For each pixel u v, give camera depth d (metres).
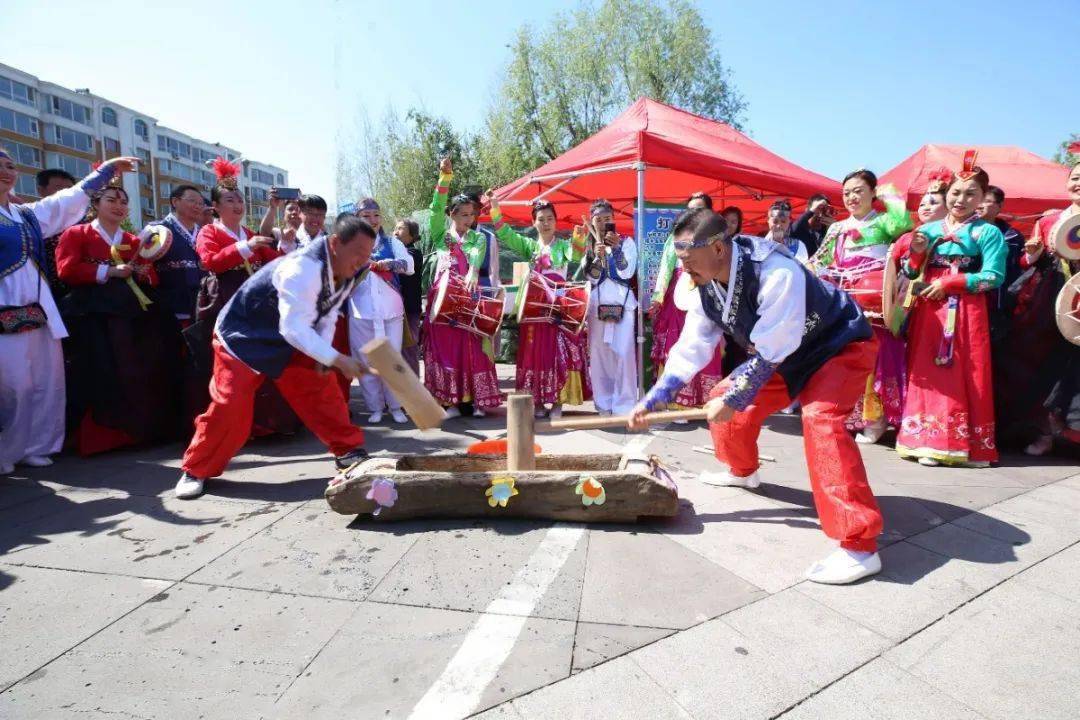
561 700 1.79
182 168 78.06
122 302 4.13
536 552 2.69
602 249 5.20
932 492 3.49
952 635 2.10
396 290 5.09
